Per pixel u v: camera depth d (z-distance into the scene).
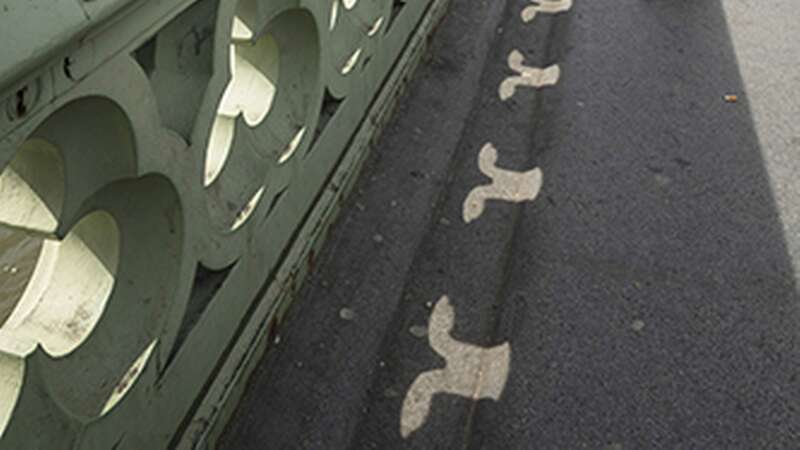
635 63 6.38
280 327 3.67
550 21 6.97
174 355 2.57
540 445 3.26
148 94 2.03
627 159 5.18
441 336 3.74
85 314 2.19
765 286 4.19
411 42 5.58
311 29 3.36
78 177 1.90
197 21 2.34
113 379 2.23
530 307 3.95
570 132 5.42
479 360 3.63
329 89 3.75
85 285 2.22
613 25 6.97
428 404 3.39
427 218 4.49
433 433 3.27
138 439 2.44
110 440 2.25
